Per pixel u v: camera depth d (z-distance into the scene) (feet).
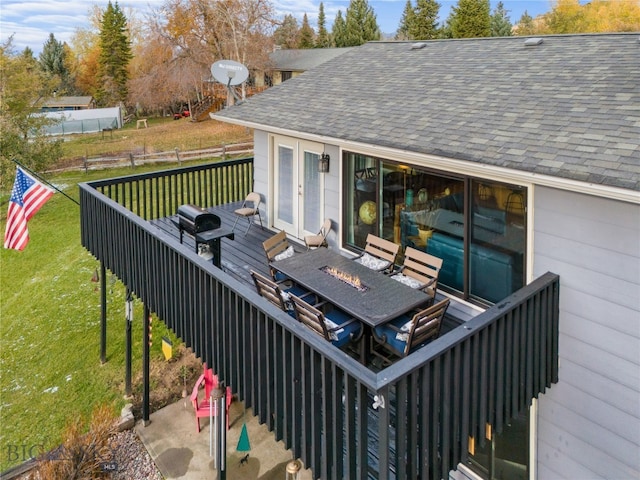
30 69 75.92
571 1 121.49
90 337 35.50
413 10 151.23
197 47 113.09
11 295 44.39
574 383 16.08
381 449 10.54
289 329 12.65
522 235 16.89
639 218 13.85
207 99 133.69
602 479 15.84
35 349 35.22
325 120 23.56
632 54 21.15
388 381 10.44
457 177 18.71
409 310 17.16
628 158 13.82
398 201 21.50
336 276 19.53
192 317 17.83
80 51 179.73
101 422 24.80
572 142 15.51
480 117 19.29
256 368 14.49
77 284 43.83
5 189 65.62
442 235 19.84
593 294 15.19
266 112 27.17
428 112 21.22
